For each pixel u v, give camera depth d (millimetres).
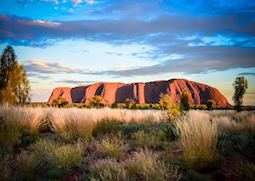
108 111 13781
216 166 4547
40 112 10312
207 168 4582
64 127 8414
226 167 4648
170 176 4000
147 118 13680
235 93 30719
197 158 4559
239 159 5113
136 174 4266
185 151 4898
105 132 8234
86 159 5320
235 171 4387
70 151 5180
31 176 4195
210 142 5027
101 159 5375
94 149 6340
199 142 4898
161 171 3916
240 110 30484
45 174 4387
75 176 4527
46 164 4852
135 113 15039
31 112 9414
